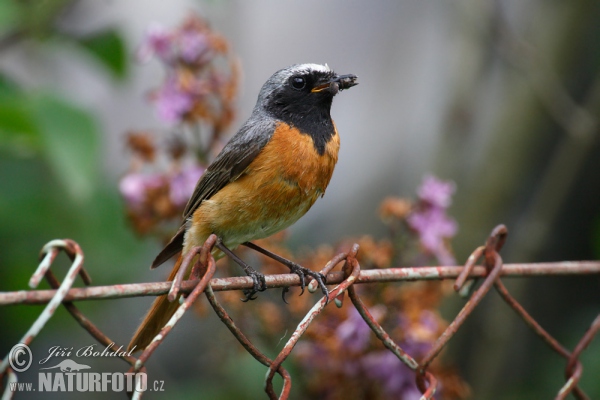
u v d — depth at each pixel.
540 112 14.26
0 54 10.52
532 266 6.98
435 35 17.38
